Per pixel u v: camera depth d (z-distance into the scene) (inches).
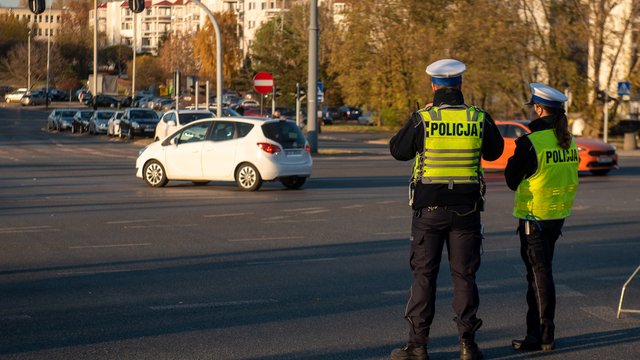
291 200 842.8
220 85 1556.3
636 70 2073.1
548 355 303.4
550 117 312.3
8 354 298.5
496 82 2204.7
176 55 6043.3
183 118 1612.9
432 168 287.4
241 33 7623.0
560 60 2139.5
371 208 775.1
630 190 973.8
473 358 291.0
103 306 377.4
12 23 7062.0
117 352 302.2
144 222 667.4
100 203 804.6
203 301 388.8
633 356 302.5
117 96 5339.6
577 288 426.3
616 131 2410.2
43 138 2377.0
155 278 443.8
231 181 1029.8
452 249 291.7
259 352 303.7
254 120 963.3
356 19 2743.6
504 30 2214.6
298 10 3740.2
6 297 395.5
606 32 2063.2
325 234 608.4
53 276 447.5
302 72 3612.2
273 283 431.8
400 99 2696.9
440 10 2554.1
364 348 310.2
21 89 5639.8
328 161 1501.0
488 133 292.4
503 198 871.1
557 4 2142.0
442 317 361.4
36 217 694.5
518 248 551.2
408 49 2593.5
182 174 976.9
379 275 454.9
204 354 300.5
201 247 547.2
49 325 341.4
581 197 890.7
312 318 356.5
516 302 391.5
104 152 1756.9
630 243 575.8
